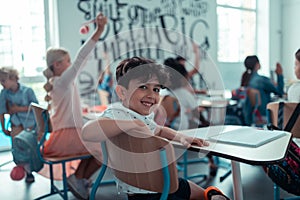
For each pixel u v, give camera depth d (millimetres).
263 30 5840
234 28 5531
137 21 4379
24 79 3889
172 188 1028
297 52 2404
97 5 4082
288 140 1263
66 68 2131
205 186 2570
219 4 5301
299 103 1782
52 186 2410
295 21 5691
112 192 2326
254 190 2447
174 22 4723
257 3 5816
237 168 1425
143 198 1064
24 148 2074
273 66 5863
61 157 2012
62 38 3906
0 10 3721
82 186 2205
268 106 1958
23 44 3871
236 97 3256
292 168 1578
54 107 2012
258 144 1167
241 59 5656
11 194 2500
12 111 2691
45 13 3953
